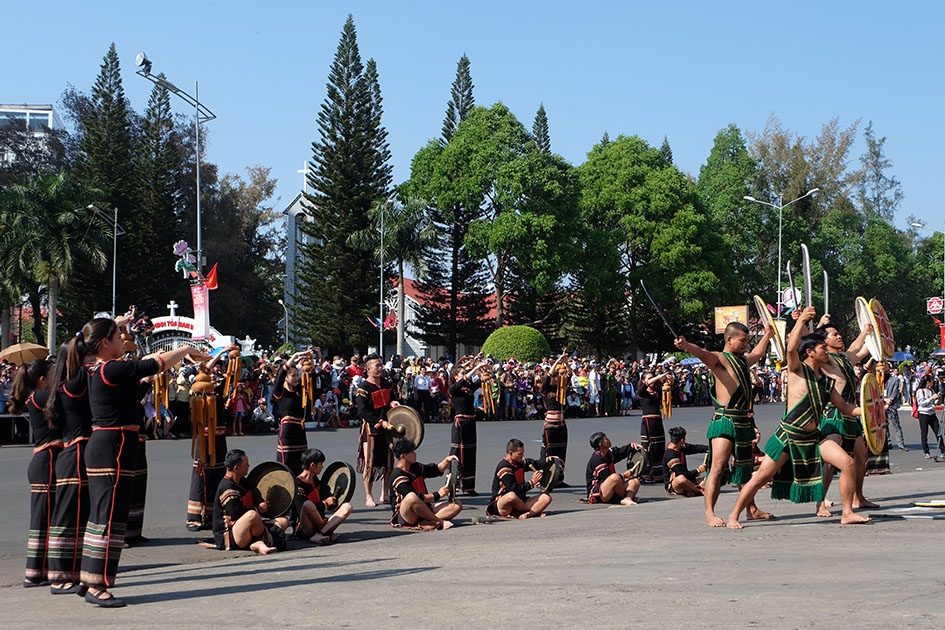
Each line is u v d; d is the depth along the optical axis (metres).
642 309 62.47
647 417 16.62
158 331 39.34
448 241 58.97
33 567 7.78
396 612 5.60
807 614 4.93
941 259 83.56
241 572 8.08
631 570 6.73
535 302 59.75
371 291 57.75
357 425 30.16
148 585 7.56
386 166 57.91
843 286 71.88
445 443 23.42
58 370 7.28
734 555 7.25
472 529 11.21
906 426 30.59
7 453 20.95
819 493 9.16
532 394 34.25
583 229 57.69
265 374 27.38
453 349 60.62
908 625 4.60
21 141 64.31
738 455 9.36
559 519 11.70
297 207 71.19
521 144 56.97
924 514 9.55
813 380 9.15
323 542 10.34
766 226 67.56
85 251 53.84
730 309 52.78
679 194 60.03
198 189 35.06
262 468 10.29
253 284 70.19
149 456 19.86
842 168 72.38
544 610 5.39
